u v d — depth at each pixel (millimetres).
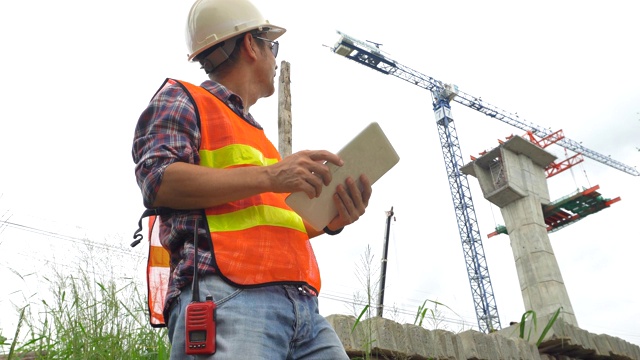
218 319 1321
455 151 59531
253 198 1529
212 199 1391
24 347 2979
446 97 62406
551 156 26406
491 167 26547
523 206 24969
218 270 1358
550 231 47969
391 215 17219
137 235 1553
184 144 1441
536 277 23078
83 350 2877
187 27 1852
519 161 26234
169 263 1659
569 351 5086
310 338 1510
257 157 1592
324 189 1590
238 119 1656
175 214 1455
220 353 1289
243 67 1794
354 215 1647
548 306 21969
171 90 1549
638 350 5766
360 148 1631
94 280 3178
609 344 5371
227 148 1540
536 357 4742
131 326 3186
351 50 58812
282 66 7234
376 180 1692
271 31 1919
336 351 1527
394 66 60562
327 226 1744
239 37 1797
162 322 1607
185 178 1362
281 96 7059
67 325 3002
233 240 1420
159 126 1468
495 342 4344
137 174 1423
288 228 1562
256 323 1346
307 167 1454
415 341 3672
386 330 3473
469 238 54438
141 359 2996
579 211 46281
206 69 1812
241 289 1373
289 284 1448
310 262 1587
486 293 51875
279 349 1391
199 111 1539
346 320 3289
